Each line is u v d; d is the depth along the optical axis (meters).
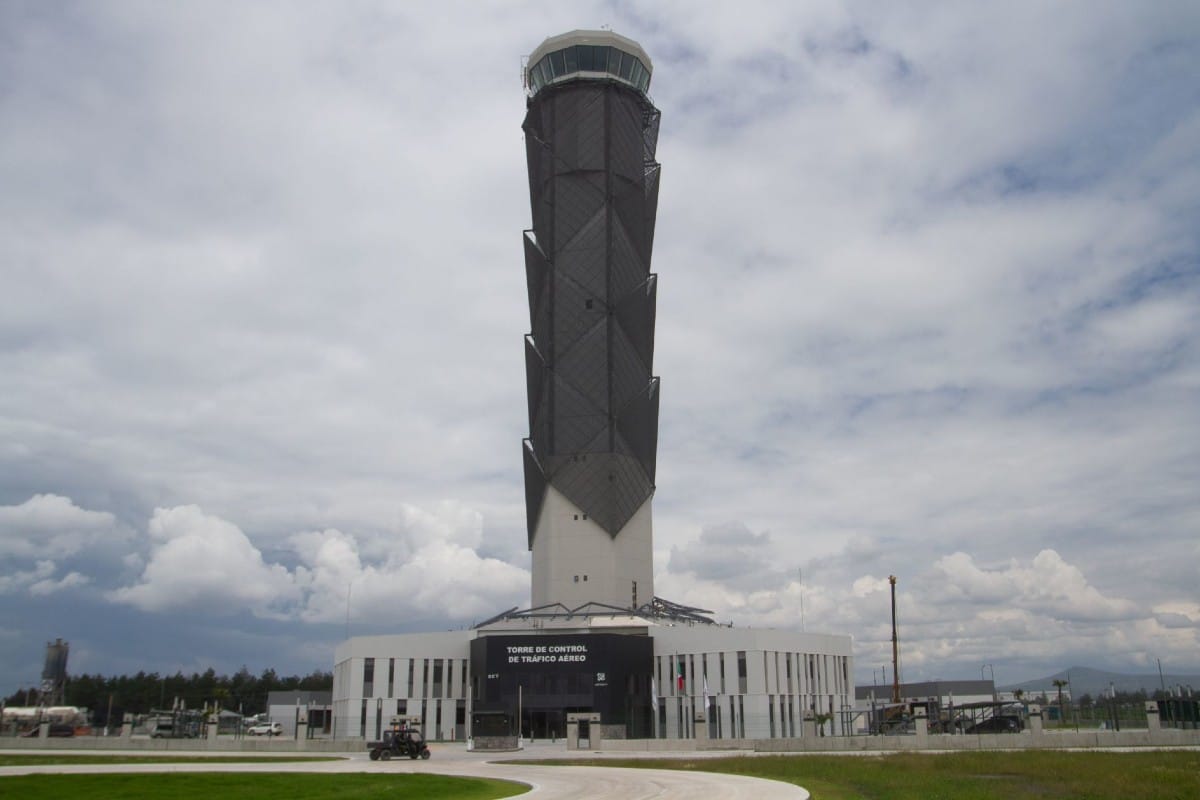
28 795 41.59
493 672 109.62
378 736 117.75
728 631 112.75
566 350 131.75
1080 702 120.19
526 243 137.25
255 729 123.62
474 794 42.81
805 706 118.06
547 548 128.50
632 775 52.69
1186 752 62.41
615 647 109.50
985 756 61.19
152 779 47.56
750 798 37.84
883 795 41.34
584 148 135.38
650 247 138.12
